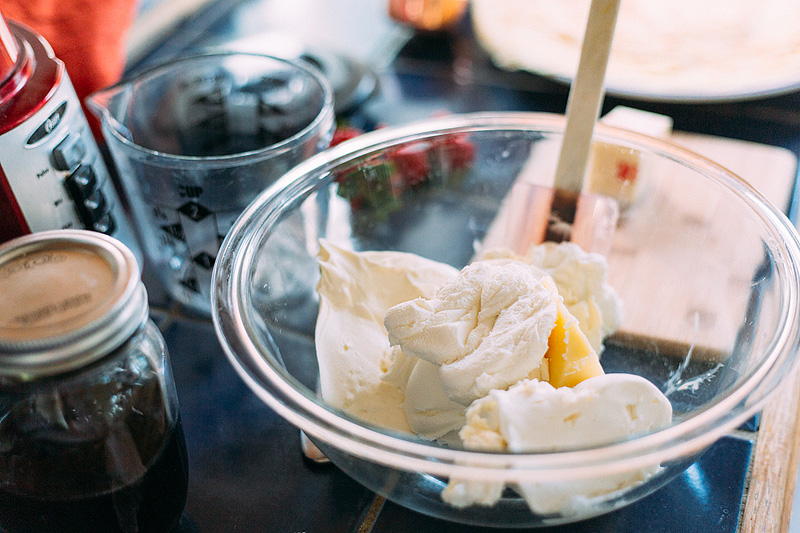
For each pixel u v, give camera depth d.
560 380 0.42
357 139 0.51
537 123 0.53
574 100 0.48
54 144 0.46
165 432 0.42
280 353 0.45
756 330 0.44
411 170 0.54
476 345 0.43
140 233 0.57
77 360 0.36
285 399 0.39
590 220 0.52
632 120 0.63
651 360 0.49
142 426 0.41
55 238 0.40
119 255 0.39
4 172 0.44
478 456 0.36
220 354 0.53
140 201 0.52
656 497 0.45
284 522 0.45
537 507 0.39
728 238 0.48
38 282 0.38
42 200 0.46
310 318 0.49
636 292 0.51
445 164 0.56
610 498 0.40
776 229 0.45
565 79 0.71
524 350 0.42
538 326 0.42
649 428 0.41
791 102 0.71
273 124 0.58
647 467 0.39
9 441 0.40
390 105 0.71
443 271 0.51
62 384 0.37
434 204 0.57
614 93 0.68
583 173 0.50
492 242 0.54
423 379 0.44
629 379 0.40
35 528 0.41
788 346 0.40
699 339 0.48
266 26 0.83
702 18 0.77
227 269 0.43
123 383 0.40
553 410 0.39
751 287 0.46
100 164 0.50
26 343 0.36
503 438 0.39
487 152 0.55
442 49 0.79
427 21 0.79
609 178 0.53
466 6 0.84
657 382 0.48
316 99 0.56
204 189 0.49
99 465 0.40
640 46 0.74
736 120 0.69
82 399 0.40
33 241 0.39
